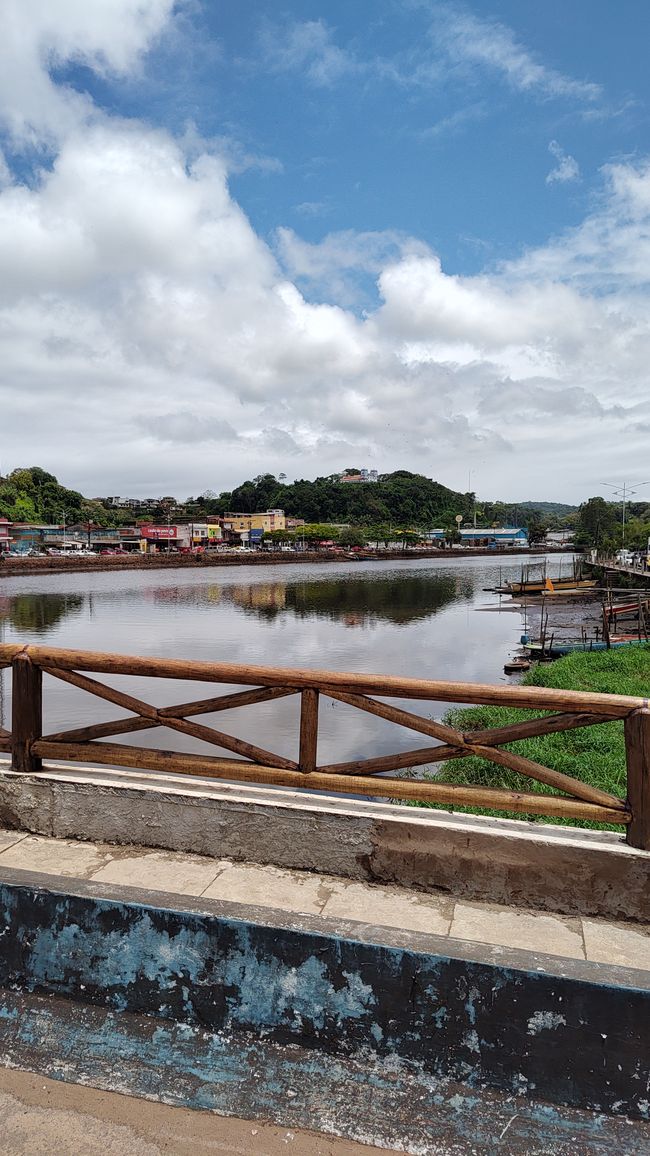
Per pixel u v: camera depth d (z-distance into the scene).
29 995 2.61
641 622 27.00
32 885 2.63
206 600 46.75
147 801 3.47
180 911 2.47
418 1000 2.28
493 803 3.10
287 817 3.29
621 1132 2.10
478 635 29.36
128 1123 2.20
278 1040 2.38
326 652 24.72
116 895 2.56
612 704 2.94
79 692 16.66
